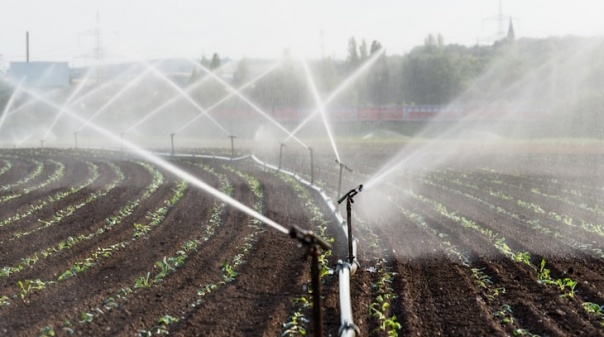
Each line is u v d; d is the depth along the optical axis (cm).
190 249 1641
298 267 1434
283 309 1155
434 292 1255
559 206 2350
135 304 1201
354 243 1520
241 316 1125
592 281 1319
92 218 2109
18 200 2528
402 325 1077
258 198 2503
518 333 1028
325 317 1116
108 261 1534
